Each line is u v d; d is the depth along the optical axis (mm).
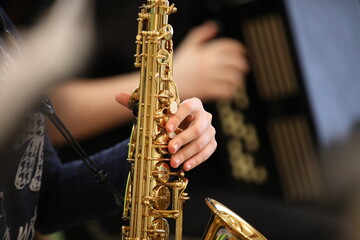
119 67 5004
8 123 1984
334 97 7039
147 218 3473
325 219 6633
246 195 6730
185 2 6254
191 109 3443
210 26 6355
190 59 5645
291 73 6750
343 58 7246
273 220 6637
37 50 2004
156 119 3420
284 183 6789
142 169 3439
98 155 4078
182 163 3572
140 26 3477
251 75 6746
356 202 6781
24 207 3363
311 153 6766
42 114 3350
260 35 6664
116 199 3652
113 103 4715
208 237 3791
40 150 3424
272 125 6781
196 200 6613
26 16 3031
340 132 7004
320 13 7102
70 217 4172
